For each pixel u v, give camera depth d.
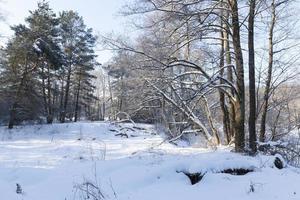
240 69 15.38
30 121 42.88
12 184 9.69
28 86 41.34
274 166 10.26
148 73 17.19
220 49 18.80
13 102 40.44
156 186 8.63
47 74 45.66
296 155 15.05
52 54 41.34
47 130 38.94
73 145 23.77
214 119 23.80
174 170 9.32
